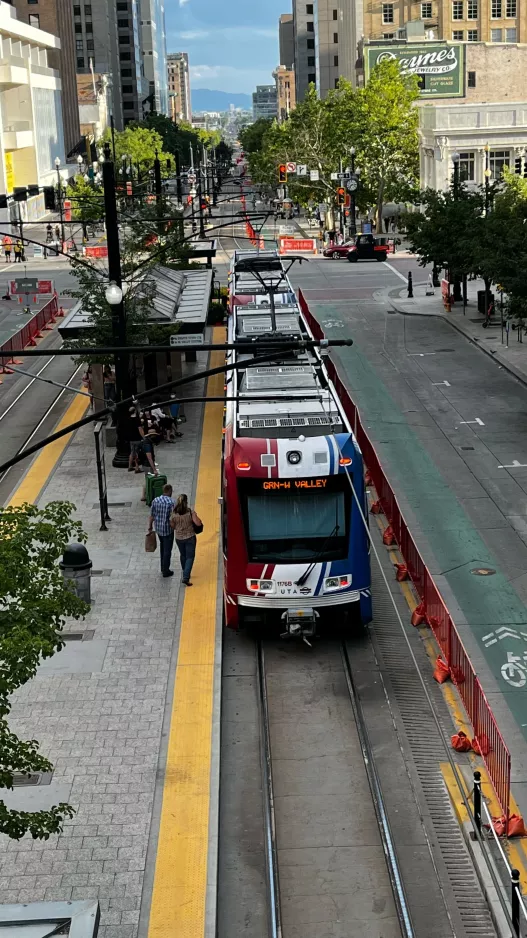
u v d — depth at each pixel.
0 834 13.41
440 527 24.81
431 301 58.22
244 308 33.88
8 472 30.27
